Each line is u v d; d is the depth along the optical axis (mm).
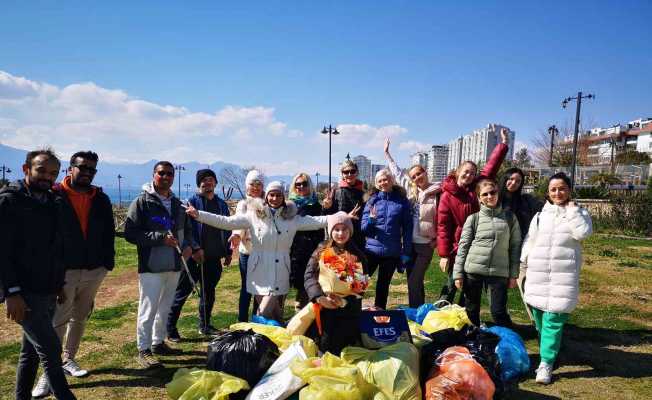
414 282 6039
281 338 4121
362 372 3543
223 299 7695
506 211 5051
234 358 3664
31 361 3619
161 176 4715
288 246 4977
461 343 4098
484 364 3783
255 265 4906
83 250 4094
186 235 5086
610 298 7566
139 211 4594
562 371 4672
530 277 4645
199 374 3559
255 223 4910
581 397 4078
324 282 3895
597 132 75562
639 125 76188
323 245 4070
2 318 6480
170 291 4906
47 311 3494
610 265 10570
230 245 5871
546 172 33125
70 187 4098
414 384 3475
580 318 6480
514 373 4367
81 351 5062
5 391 4020
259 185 5516
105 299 7816
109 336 5621
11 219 3289
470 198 5609
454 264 5359
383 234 5676
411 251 5918
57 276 3543
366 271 4105
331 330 3926
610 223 19234
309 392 3207
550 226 4566
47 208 3492
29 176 3512
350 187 6141
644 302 7324
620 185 25016
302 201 5887
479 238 5043
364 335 4031
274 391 3357
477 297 5172
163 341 4973
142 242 4512
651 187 19297
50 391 3939
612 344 5445
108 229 4312
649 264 10734
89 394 3992
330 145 24266
